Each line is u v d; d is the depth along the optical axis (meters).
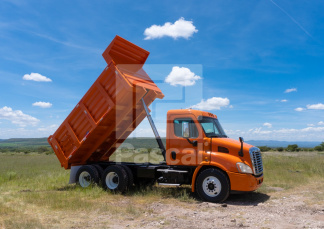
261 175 9.01
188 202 8.33
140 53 10.17
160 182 9.44
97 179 10.23
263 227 5.79
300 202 8.21
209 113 9.58
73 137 10.60
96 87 9.73
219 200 8.18
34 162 24.89
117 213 6.99
